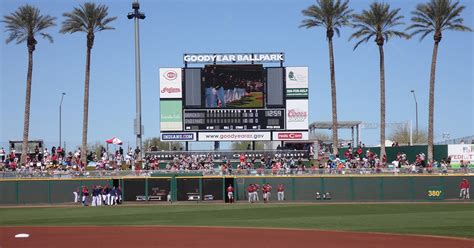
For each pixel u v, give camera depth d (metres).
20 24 78.12
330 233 34.12
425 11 75.44
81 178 68.56
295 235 33.38
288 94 76.00
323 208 56.72
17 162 80.88
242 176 69.12
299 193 69.25
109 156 86.56
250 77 76.12
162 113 76.31
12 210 59.19
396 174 68.69
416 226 37.56
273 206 60.44
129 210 56.28
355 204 62.69
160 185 68.44
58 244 30.53
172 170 70.19
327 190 69.12
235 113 76.06
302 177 69.31
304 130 75.62
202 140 76.06
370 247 27.92
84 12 79.19
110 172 68.81
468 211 50.84
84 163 77.88
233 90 76.06
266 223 41.06
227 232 35.31
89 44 79.88
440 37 75.88
